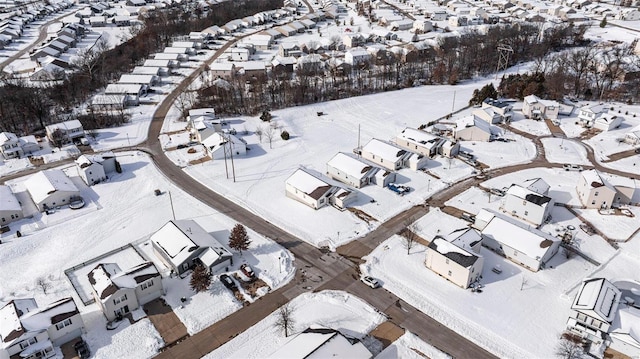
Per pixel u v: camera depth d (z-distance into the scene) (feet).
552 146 343.46
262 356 176.35
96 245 243.81
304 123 394.11
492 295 204.44
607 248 233.76
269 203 278.26
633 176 300.61
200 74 514.68
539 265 216.54
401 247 236.63
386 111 415.85
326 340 166.71
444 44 578.25
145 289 200.13
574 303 183.93
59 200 277.44
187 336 186.09
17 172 317.01
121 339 184.55
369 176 293.43
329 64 532.32
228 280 213.25
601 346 177.06
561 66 470.80
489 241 232.53
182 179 307.37
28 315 178.40
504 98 434.30
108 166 315.37
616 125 369.91
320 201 269.03
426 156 328.70
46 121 391.24
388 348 178.91
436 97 449.48
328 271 221.05
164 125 394.11
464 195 282.15
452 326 188.85
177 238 229.66
